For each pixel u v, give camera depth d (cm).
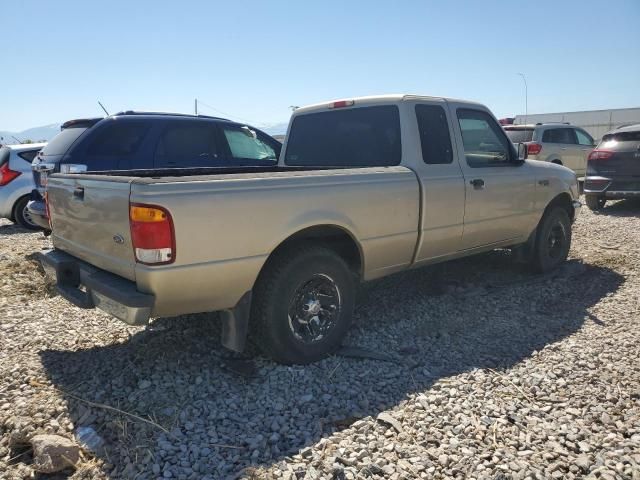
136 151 735
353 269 453
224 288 353
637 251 756
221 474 272
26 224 1054
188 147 772
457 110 527
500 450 289
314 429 312
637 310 510
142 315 330
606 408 336
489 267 671
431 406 335
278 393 354
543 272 642
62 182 421
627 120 3312
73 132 759
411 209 459
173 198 323
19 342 434
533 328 473
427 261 499
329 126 540
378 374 382
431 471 272
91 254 386
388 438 302
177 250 326
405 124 479
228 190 346
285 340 384
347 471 270
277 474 269
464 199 509
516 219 582
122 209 336
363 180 423
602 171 1111
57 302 545
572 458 283
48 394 351
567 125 1548
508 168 570
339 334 414
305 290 395
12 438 302
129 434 307
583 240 841
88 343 438
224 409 333
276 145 893
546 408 334
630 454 287
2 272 660
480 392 354
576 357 407
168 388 358
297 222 378
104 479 273
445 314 509
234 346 372
